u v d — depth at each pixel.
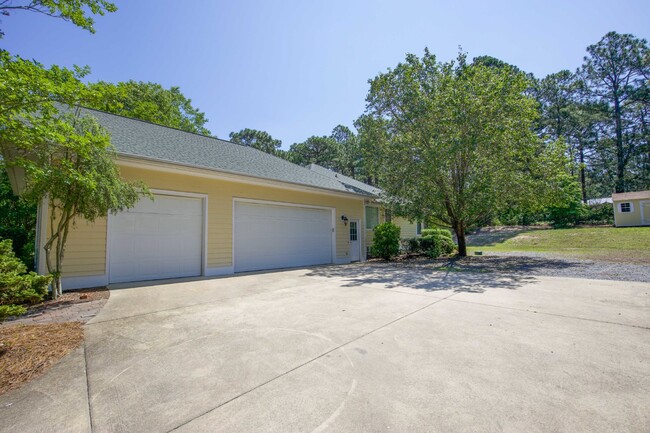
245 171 9.89
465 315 4.59
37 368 2.98
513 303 5.29
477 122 10.39
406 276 8.61
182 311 5.03
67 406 2.32
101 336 3.86
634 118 32.31
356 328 4.05
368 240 15.82
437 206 12.31
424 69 12.32
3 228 11.51
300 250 11.74
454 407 2.21
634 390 2.40
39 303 5.57
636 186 32.38
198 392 2.48
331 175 17.44
